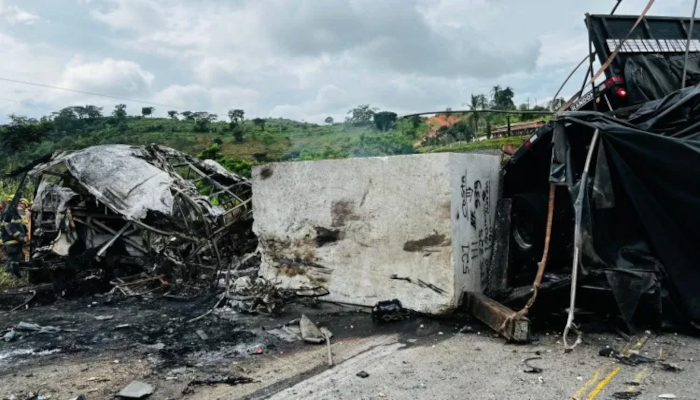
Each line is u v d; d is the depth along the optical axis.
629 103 6.87
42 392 3.89
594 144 4.93
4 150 35.56
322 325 5.68
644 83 6.76
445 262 5.40
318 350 4.79
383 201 5.91
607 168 4.90
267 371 4.23
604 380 3.65
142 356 4.76
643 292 4.57
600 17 7.21
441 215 5.41
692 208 4.71
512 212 6.38
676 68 6.94
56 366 4.54
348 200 6.24
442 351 4.52
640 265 4.85
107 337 5.52
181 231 8.03
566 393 3.46
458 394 3.54
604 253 4.89
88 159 8.48
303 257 6.72
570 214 5.59
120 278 8.37
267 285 6.60
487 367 4.04
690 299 4.71
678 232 4.86
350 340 5.08
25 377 4.25
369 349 4.73
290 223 6.83
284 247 6.93
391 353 4.57
